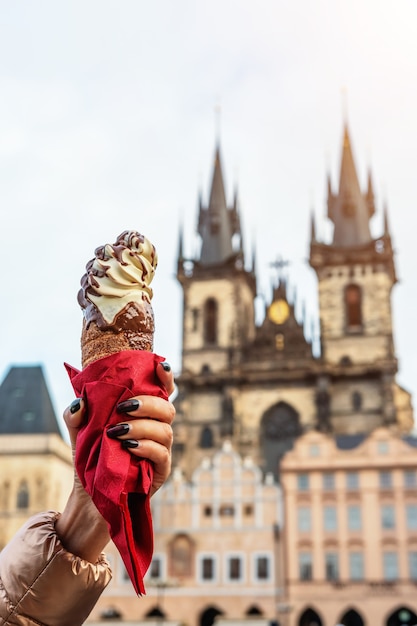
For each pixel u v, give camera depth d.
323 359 94.31
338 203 106.94
